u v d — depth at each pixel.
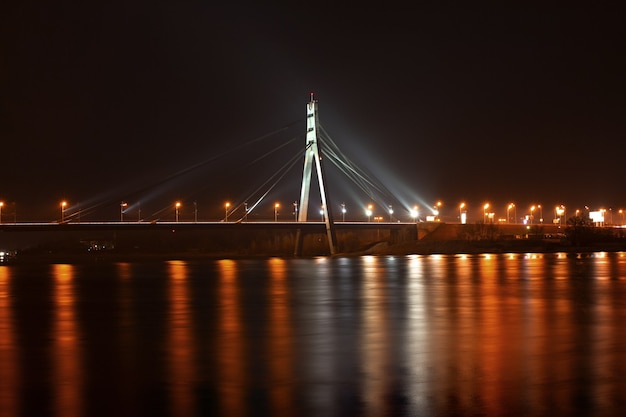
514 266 87.31
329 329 37.00
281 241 152.75
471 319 40.50
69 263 116.94
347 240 147.12
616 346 31.45
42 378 25.72
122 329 37.66
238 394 23.52
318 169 133.50
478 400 22.62
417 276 73.62
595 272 75.94
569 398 22.75
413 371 26.61
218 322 40.16
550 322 39.00
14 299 54.28
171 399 22.94
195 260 123.56
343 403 22.47
